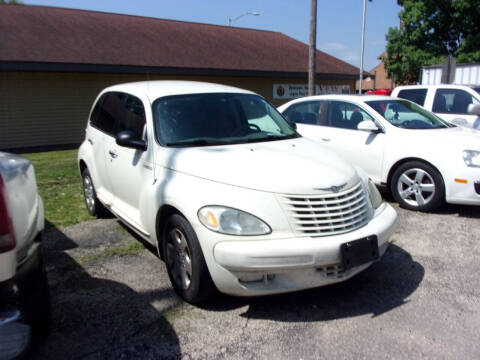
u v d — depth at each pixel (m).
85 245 4.87
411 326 3.21
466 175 5.47
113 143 4.85
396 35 26.83
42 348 2.97
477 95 8.43
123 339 3.08
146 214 3.95
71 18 18.02
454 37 25.81
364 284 3.88
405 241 4.89
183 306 3.52
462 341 3.03
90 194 5.86
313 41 12.27
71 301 3.61
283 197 3.24
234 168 3.48
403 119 6.57
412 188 5.99
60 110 15.29
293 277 3.17
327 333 3.14
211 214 3.17
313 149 4.18
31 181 2.92
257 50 21.19
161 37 18.94
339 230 3.27
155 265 4.30
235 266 3.06
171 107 4.38
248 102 4.84
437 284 3.87
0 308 2.38
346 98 6.96
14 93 14.32
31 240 2.65
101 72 15.18
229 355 2.90
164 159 3.88
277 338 3.08
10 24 15.66
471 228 5.29
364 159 6.47
